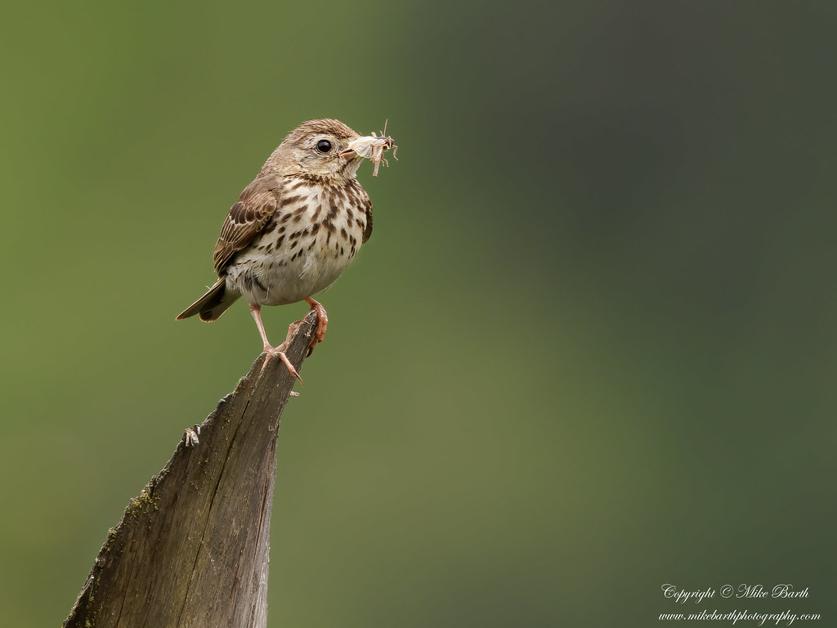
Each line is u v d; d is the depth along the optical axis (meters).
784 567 19.11
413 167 22.20
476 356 20.50
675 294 22.12
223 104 19.38
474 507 18.20
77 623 6.39
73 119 18.66
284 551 16.28
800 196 22.16
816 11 22.36
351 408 18.05
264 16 19.97
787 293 21.73
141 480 15.95
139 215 18.17
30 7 18.83
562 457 20.02
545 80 22.56
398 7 21.45
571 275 21.98
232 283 8.46
